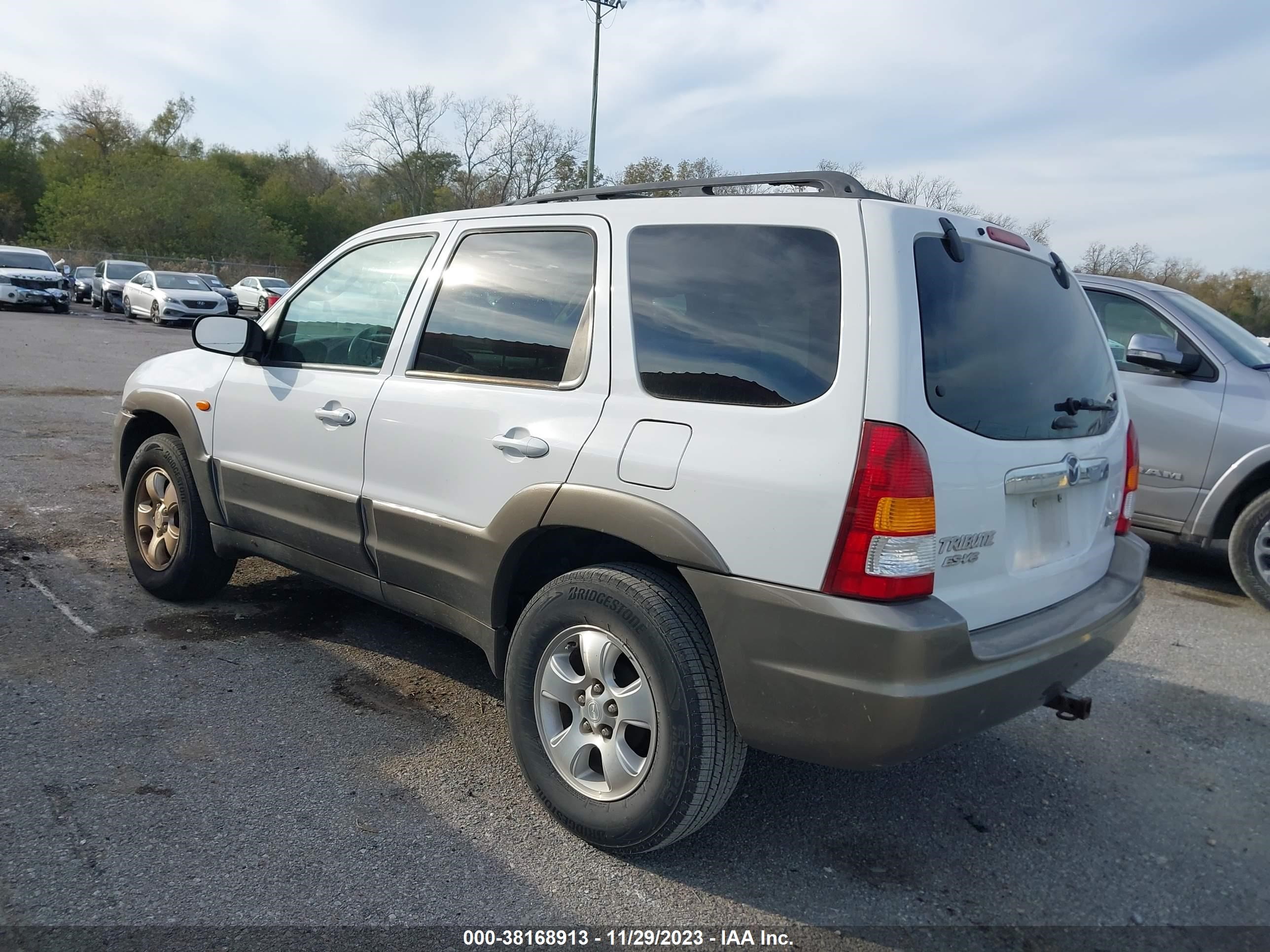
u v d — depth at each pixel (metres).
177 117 65.56
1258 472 5.48
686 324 2.66
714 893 2.59
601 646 2.68
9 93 60.88
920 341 2.34
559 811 2.77
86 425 9.03
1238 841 3.04
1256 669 4.59
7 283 24.91
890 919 2.53
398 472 3.30
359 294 3.70
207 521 4.25
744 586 2.38
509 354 3.07
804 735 2.34
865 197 2.55
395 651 4.11
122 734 3.20
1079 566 2.93
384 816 2.83
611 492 2.62
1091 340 3.18
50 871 2.44
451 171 49.56
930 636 2.21
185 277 26.83
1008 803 3.21
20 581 4.61
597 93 24.69
